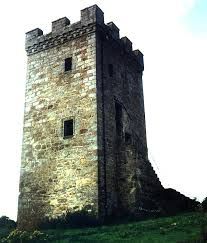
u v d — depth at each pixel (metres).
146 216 17.89
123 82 22.66
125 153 19.69
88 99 19.47
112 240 12.98
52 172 19.36
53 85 21.11
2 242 14.01
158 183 20.53
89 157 18.38
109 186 18.55
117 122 21.25
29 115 21.44
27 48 22.92
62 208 18.33
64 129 19.80
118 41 22.81
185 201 20.08
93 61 20.05
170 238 12.34
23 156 20.77
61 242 13.48
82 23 21.06
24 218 19.41
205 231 12.05
